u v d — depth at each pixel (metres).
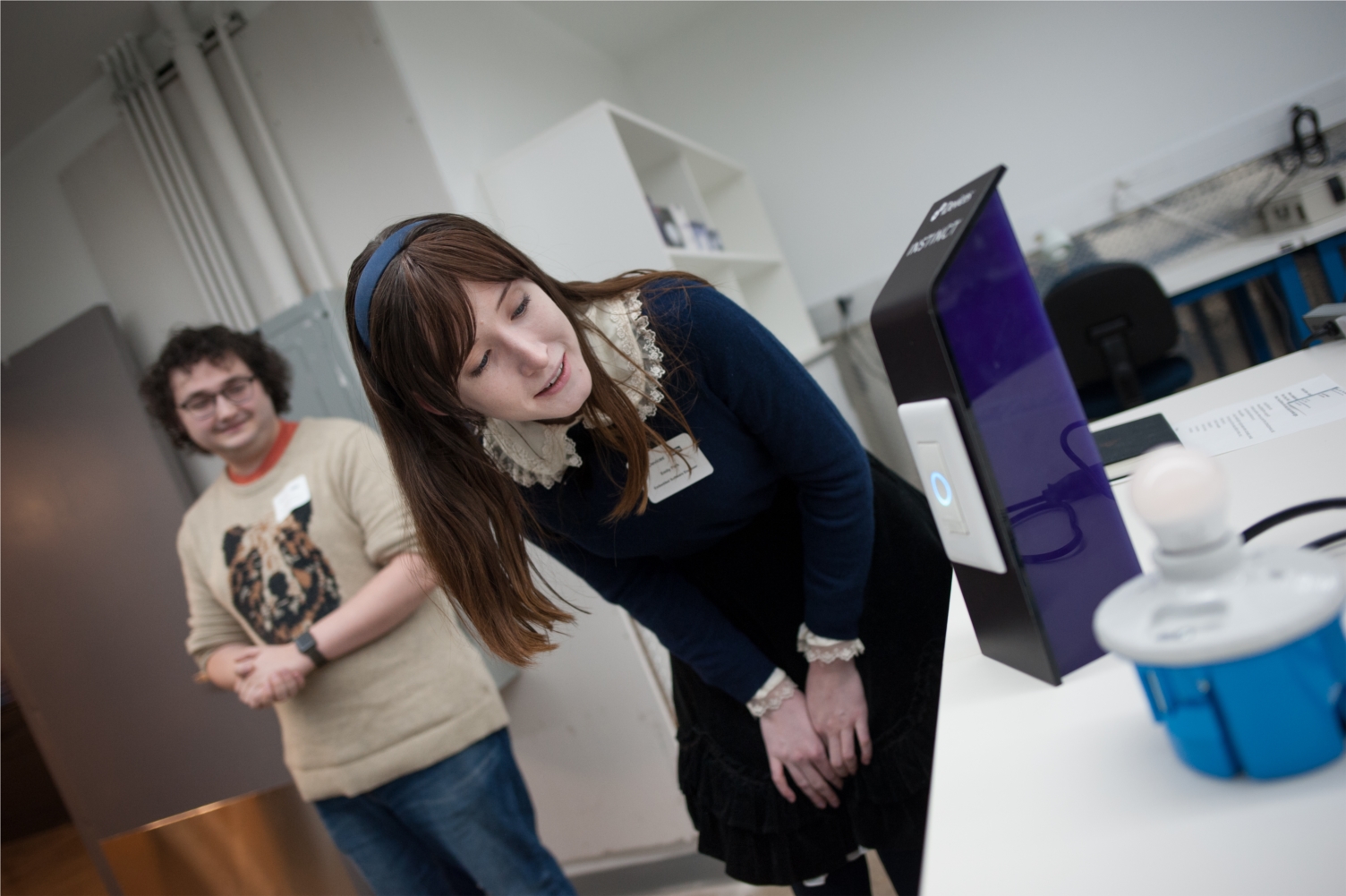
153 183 2.55
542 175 2.29
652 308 0.89
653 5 3.36
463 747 1.68
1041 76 3.28
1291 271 2.69
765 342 0.90
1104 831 0.43
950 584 1.06
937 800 0.52
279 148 2.43
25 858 4.10
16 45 2.39
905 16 3.39
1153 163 3.19
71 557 2.74
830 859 1.07
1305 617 0.37
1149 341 2.44
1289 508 0.63
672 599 1.08
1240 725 0.41
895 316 0.59
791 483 1.09
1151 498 0.40
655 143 2.74
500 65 2.73
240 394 1.71
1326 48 2.94
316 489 1.68
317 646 1.58
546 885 1.73
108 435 2.64
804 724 1.04
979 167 3.42
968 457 0.57
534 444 0.92
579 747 2.30
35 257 2.93
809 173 3.64
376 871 1.75
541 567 2.07
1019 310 0.57
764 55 3.60
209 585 1.80
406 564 1.58
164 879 2.81
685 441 0.94
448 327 0.71
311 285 2.43
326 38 2.30
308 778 1.71
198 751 2.67
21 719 4.50
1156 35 3.12
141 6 2.42
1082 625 0.59
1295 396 0.98
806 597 1.02
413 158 2.26
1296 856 0.37
